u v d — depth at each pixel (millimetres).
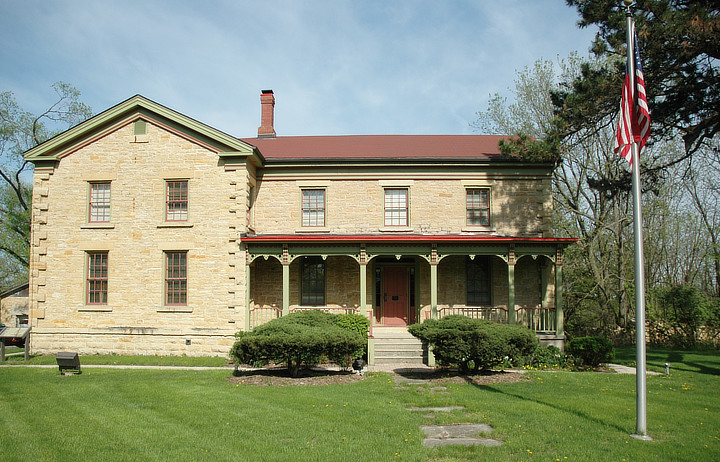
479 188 20406
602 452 7688
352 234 19938
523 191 20250
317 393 11938
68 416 9836
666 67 15617
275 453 7688
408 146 22500
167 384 13156
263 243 18234
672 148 28453
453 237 17891
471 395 11695
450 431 8898
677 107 16422
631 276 28797
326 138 24766
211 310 18266
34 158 19234
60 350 18656
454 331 14070
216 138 18641
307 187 20484
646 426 8680
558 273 18094
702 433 8680
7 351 20750
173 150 18938
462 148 21922
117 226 18859
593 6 16094
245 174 18641
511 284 17938
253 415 9828
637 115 9477
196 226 18594
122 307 18578
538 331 18062
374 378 14070
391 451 7746
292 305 20109
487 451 7727
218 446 8031
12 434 8656
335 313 19359
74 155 19312
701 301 24422
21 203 35156
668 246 33812
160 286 18531
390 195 20484
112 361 17172
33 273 18953
